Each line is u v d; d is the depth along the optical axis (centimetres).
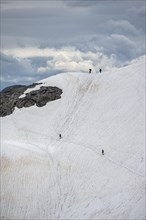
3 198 7181
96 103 9862
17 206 6962
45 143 9275
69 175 7606
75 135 9100
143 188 6562
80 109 9975
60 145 8931
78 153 8262
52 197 7081
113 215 6262
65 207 6800
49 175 7675
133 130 8175
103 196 6788
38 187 7369
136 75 10144
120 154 7694
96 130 8856
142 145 7606
